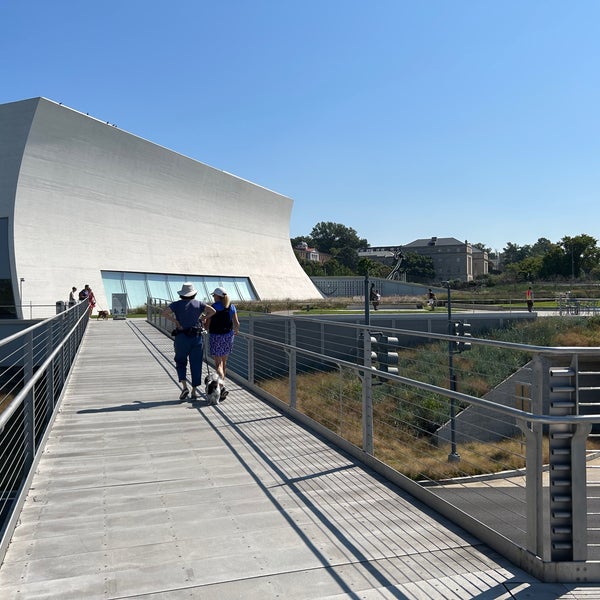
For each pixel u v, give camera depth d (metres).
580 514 3.37
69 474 5.38
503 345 3.71
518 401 4.10
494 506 8.61
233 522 4.28
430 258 138.50
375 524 4.25
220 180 49.53
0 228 31.98
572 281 80.88
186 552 3.78
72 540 3.96
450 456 9.09
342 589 3.30
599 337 24.73
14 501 4.43
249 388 9.87
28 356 5.40
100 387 10.14
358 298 54.94
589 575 3.34
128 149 39.56
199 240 47.03
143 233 41.16
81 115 35.34
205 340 13.12
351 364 6.10
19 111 32.44
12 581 3.40
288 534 4.07
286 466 5.63
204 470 5.50
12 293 31.22
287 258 60.25
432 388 4.50
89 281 35.62
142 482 5.16
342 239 167.62
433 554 3.75
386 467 5.29
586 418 3.32
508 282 89.00
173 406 8.45
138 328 24.48
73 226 35.31
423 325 26.94
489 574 3.47
